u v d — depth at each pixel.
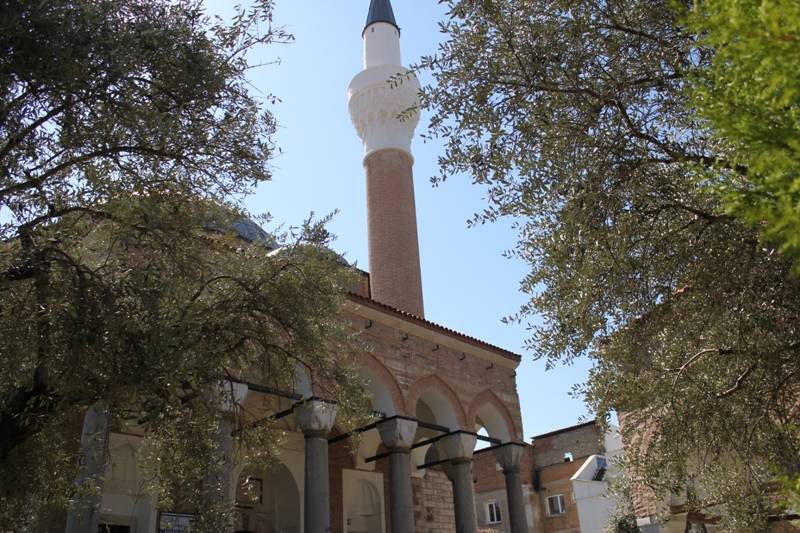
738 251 7.48
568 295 8.27
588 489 33.50
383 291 32.50
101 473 9.93
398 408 17.47
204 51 8.82
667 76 7.50
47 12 7.31
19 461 8.19
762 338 7.83
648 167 7.80
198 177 9.27
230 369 11.16
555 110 7.90
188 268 9.12
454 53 8.30
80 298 7.63
